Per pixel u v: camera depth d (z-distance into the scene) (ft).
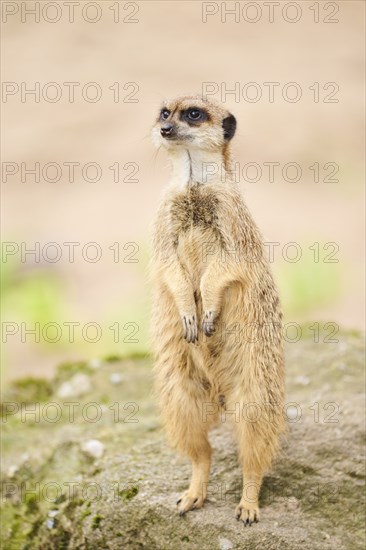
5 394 35.63
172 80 84.33
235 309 25.25
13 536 27.61
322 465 26.81
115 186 70.28
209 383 25.88
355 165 69.97
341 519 25.39
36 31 96.84
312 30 94.53
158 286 26.09
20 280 56.29
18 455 30.37
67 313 51.75
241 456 25.20
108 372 35.96
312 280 53.47
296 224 61.87
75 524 26.58
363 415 28.66
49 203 68.74
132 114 80.38
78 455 29.19
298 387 32.09
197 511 25.14
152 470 27.22
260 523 24.75
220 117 26.45
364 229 61.11
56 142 77.46
